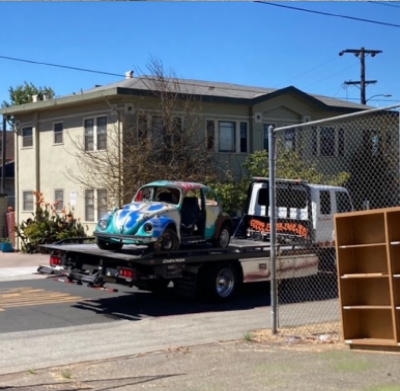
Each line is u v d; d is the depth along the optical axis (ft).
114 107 81.00
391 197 51.06
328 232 52.06
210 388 20.65
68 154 90.27
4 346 29.63
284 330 31.37
